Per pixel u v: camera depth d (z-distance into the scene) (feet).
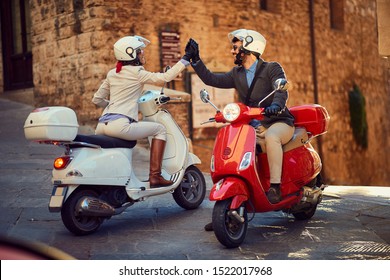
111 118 18.62
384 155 71.41
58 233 17.93
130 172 18.58
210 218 20.03
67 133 16.79
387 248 16.65
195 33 45.62
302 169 18.45
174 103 39.73
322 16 59.67
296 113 18.95
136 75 18.90
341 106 62.23
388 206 22.25
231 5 48.08
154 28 43.32
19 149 33.96
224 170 16.11
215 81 18.67
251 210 16.88
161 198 23.43
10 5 51.78
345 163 61.93
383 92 72.02
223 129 16.80
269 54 52.31
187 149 20.84
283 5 54.13
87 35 41.57
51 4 44.65
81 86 42.19
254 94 18.10
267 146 17.29
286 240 17.40
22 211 20.77
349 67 64.23
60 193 16.89
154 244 16.79
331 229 18.83
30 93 48.24
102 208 17.35
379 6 31.40
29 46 50.08
